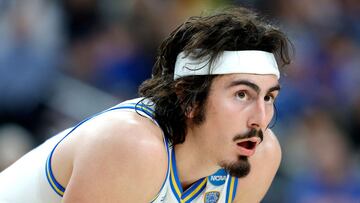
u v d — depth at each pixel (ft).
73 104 61.98
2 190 29.58
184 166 27.78
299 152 63.16
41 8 64.75
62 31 66.64
